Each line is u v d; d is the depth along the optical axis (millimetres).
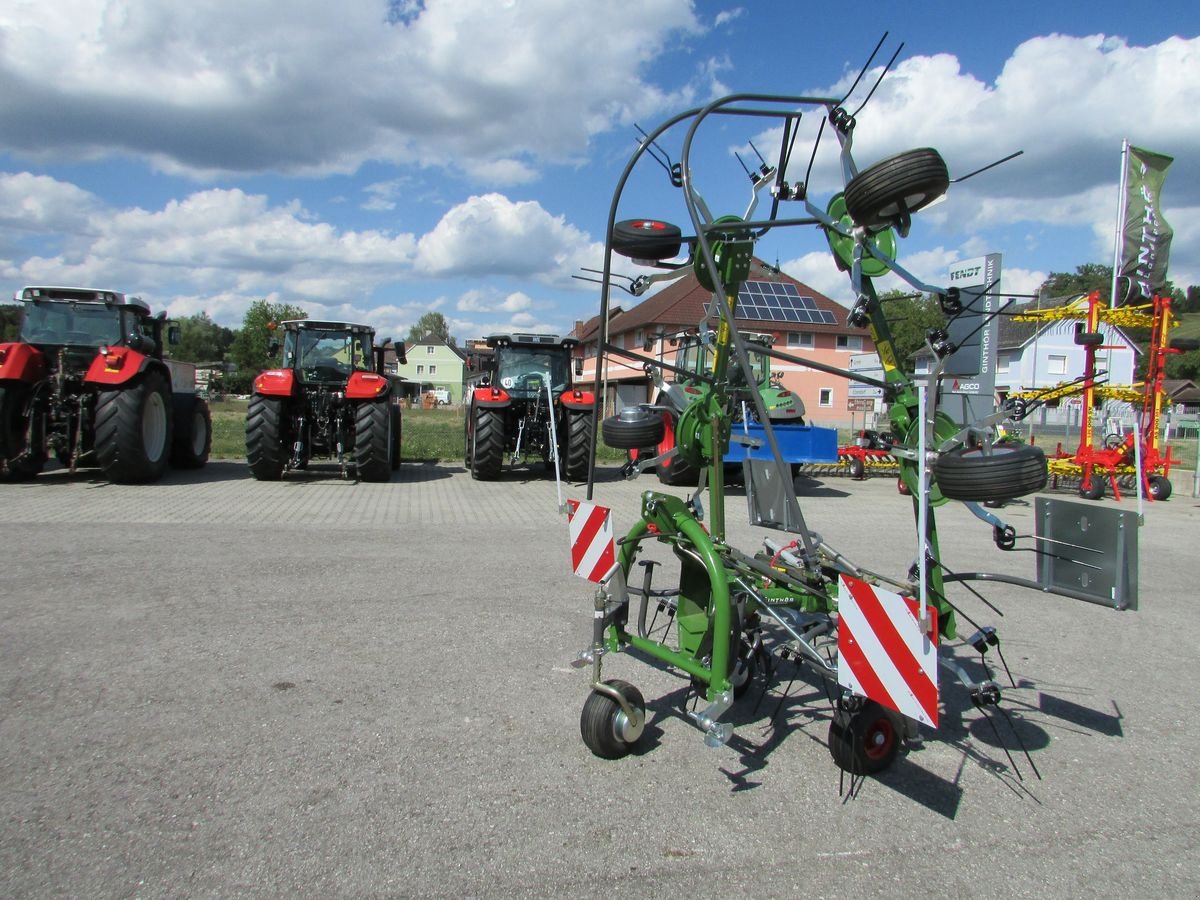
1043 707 3902
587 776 3031
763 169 3475
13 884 2283
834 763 3211
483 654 4266
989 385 10867
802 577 3562
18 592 5145
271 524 7754
